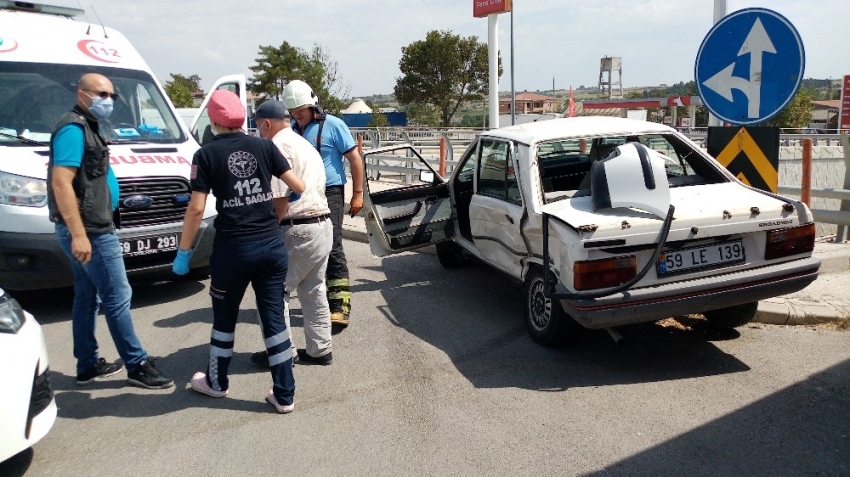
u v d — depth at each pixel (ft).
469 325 19.61
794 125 162.40
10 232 19.69
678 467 11.71
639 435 12.87
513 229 18.25
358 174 20.10
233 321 14.74
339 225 19.54
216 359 14.88
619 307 14.43
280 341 14.26
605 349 17.30
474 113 181.57
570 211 15.76
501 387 15.29
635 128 19.35
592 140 20.18
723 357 16.44
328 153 19.30
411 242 22.88
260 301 14.29
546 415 13.85
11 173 19.90
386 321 20.27
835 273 21.74
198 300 22.98
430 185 23.93
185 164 22.76
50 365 17.35
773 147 18.69
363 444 12.94
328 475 11.89
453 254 25.91
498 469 11.90
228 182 13.46
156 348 18.53
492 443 12.80
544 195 17.29
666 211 14.67
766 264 15.52
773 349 16.74
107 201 14.92
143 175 21.24
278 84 154.10
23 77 22.82
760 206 15.37
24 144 21.21
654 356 16.74
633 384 15.17
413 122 189.06
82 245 14.14
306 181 15.67
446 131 69.67
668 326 18.72
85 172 14.43
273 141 15.66
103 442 13.30
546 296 15.21
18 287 20.24
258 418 14.20
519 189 17.83
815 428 12.84
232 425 13.89
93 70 24.40
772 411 13.57
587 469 11.79
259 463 12.36
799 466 11.58
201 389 15.24
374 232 22.48
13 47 23.34
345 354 17.71
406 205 22.98
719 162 19.65
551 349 17.40
